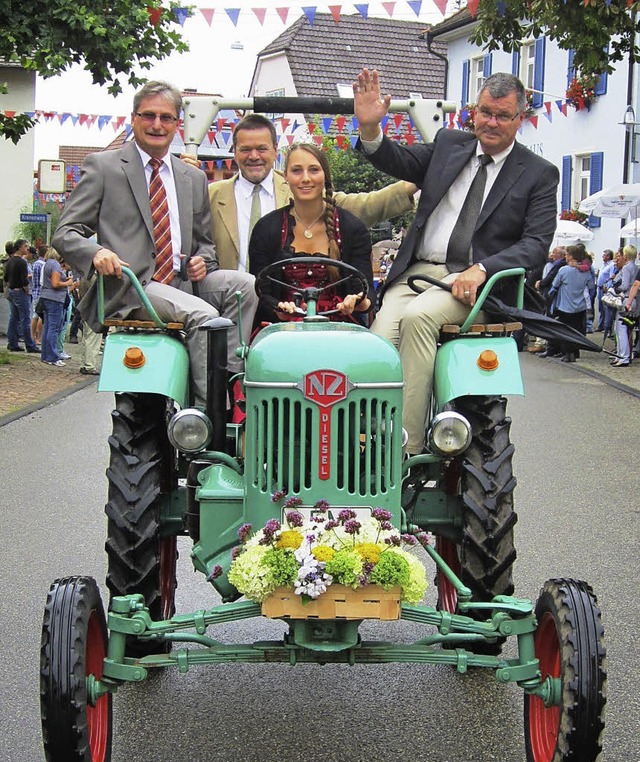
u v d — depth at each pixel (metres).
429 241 5.57
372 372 4.02
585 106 27.52
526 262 5.20
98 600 3.96
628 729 4.58
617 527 7.80
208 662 3.91
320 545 3.74
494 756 4.37
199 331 5.11
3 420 12.29
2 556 7.05
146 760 4.34
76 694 3.63
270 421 4.01
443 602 5.92
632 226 21.72
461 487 4.96
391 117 15.84
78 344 22.70
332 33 41.06
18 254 20.30
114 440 4.86
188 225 5.67
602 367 18.08
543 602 3.97
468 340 4.87
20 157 29.42
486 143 5.43
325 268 5.27
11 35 14.57
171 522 5.07
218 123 18.03
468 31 33.12
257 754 4.39
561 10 12.75
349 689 5.09
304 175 5.25
